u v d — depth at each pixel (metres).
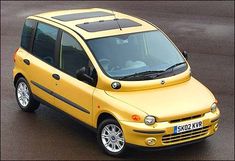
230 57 13.71
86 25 8.83
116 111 7.68
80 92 8.29
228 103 10.41
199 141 7.92
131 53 8.44
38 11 18.77
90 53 8.23
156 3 19.70
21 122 9.43
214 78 12.09
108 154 8.05
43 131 9.05
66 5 19.62
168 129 7.45
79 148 8.38
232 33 15.84
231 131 9.01
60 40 8.85
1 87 11.30
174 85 8.30
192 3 19.72
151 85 8.05
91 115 8.18
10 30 16.53
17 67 9.95
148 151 8.20
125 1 20.05
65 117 9.68
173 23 16.91
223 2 19.81
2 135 8.88
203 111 7.78
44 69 9.09
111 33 8.59
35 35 9.59
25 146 8.46
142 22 9.25
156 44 8.80
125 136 7.60
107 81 7.95
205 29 16.25
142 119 7.43
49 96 9.06
